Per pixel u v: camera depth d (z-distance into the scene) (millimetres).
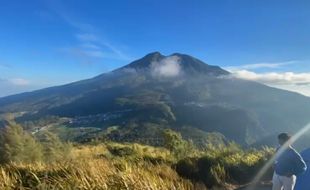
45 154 17594
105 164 11055
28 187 8820
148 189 8320
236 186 13141
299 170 9086
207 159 14648
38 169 10867
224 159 14938
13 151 16438
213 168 13758
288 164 9109
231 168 14211
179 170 13805
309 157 9812
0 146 16609
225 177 13633
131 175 8664
